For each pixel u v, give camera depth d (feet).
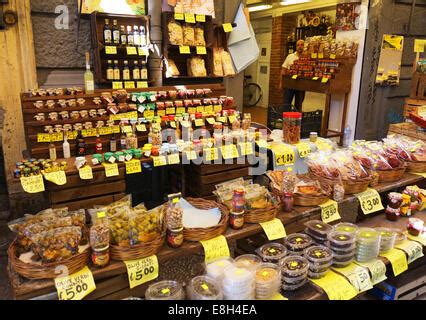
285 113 11.04
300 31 29.22
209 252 5.41
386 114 18.92
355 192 7.30
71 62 12.13
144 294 5.62
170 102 11.64
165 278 5.95
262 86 36.11
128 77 11.93
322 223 6.72
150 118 11.16
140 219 5.18
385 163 7.94
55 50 11.84
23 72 11.50
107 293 5.24
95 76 11.71
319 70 17.99
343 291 5.69
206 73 13.55
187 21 12.61
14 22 11.08
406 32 18.39
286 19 30.91
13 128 11.75
